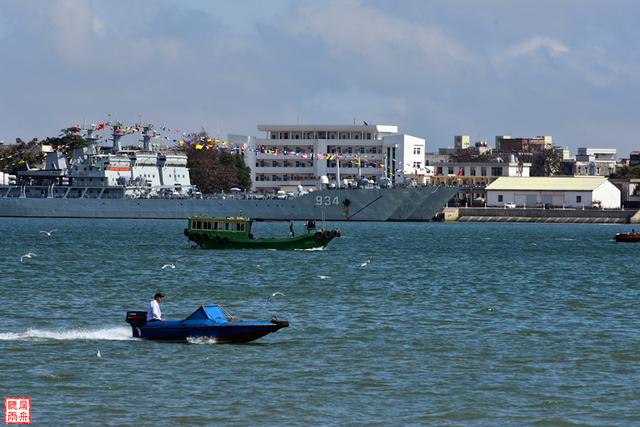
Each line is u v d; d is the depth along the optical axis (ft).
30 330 563.89
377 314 648.79
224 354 497.46
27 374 451.12
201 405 408.46
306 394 426.51
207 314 528.22
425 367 478.59
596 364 488.44
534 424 390.21
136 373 455.63
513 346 532.73
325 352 509.35
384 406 411.13
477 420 394.73
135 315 531.91
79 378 445.78
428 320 624.18
